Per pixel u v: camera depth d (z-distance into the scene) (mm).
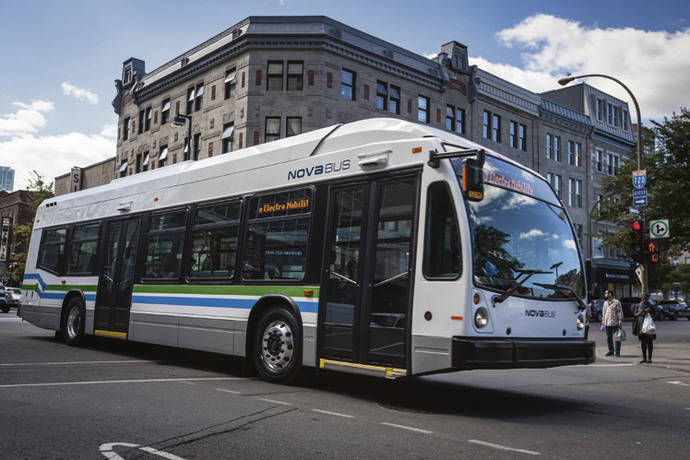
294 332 8047
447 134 7523
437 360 6352
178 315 10055
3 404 6273
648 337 14820
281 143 9102
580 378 11234
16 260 51438
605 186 27312
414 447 4996
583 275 7949
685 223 23484
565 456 4914
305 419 5949
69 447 4703
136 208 11797
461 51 37719
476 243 6547
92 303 12414
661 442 5637
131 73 41062
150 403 6559
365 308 7156
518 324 6730
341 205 7805
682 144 23391
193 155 34656
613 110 51875
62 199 14570
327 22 30750
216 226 9773
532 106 43031
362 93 32031
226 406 6500
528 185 7723
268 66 30984
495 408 7207
